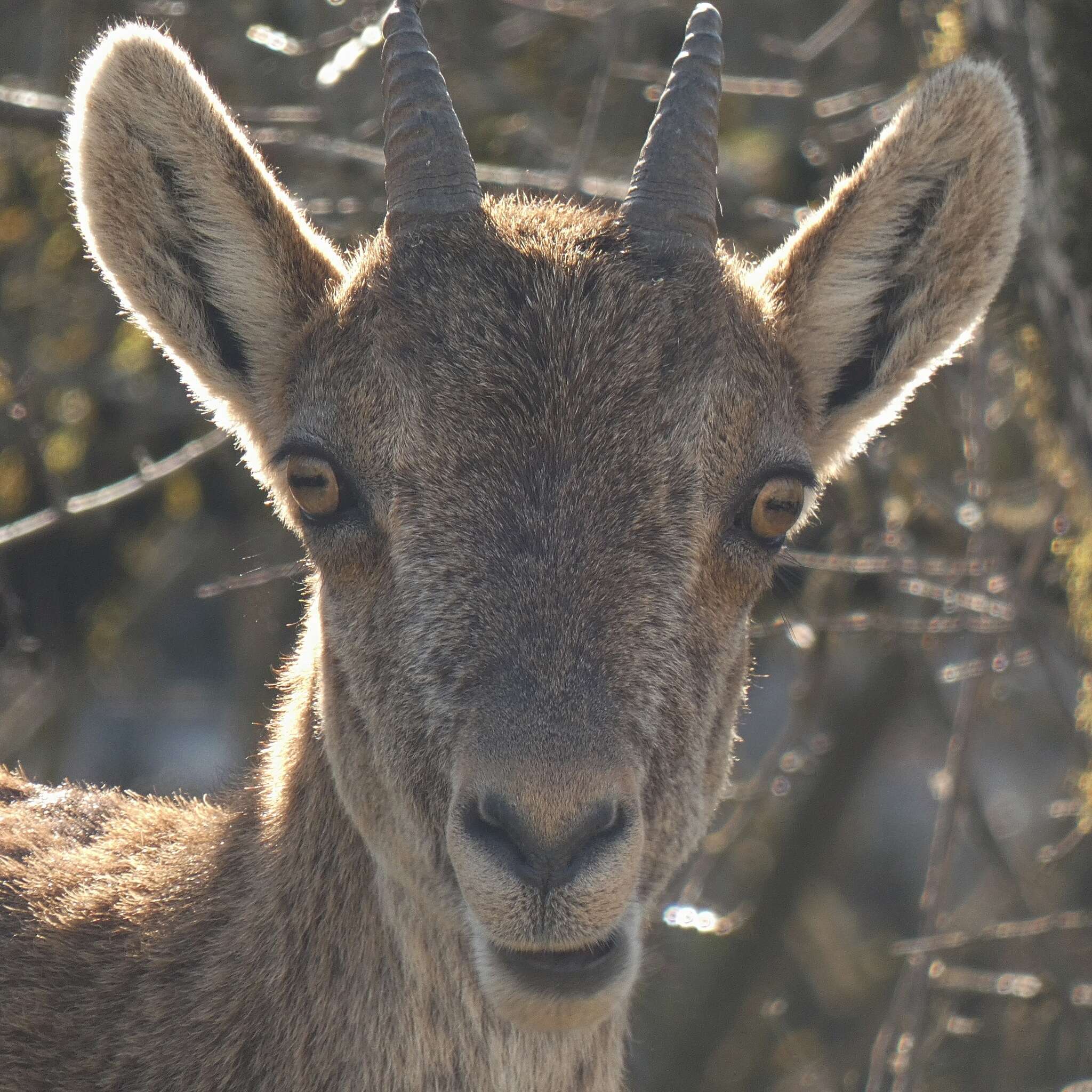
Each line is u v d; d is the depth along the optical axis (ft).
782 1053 79.10
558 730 22.00
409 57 27.32
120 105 26.71
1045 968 51.98
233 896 27.27
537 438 24.07
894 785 125.90
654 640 23.62
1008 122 28.02
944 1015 46.70
